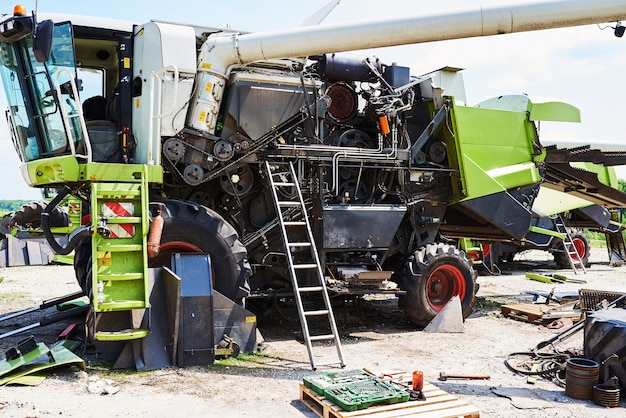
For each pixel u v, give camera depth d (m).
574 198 15.50
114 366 5.58
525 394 5.12
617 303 6.60
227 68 7.02
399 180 8.26
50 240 6.20
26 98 6.59
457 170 8.43
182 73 6.77
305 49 6.51
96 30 6.79
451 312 7.79
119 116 6.91
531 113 9.07
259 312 7.98
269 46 6.70
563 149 9.74
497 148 8.80
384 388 4.66
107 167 5.95
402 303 7.95
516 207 8.77
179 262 5.96
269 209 7.75
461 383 5.45
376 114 7.83
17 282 12.48
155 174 6.24
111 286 5.68
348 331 7.79
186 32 6.83
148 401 4.73
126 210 5.88
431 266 7.95
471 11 5.78
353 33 6.20
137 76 6.84
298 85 7.56
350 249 7.52
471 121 8.58
